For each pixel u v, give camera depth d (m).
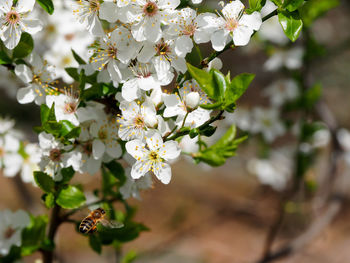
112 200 0.46
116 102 0.43
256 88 1.38
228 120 0.71
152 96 0.41
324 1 0.61
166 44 0.41
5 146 0.49
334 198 0.69
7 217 0.46
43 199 0.43
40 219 0.46
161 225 1.13
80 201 0.43
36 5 0.51
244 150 0.81
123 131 0.41
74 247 1.05
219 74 0.41
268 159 0.78
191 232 1.11
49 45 0.52
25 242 0.45
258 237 1.12
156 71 0.41
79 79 0.43
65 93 0.43
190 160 0.54
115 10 0.41
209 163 0.46
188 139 0.46
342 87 1.50
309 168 0.69
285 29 0.41
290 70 0.71
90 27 0.42
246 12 0.42
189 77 0.42
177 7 0.42
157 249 1.03
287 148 0.80
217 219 1.15
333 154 0.71
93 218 0.44
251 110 0.74
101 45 0.42
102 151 0.42
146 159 0.41
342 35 1.40
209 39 0.41
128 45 0.41
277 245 1.08
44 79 0.43
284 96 0.69
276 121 0.71
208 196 1.22
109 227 0.44
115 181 0.46
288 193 0.68
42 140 0.42
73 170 0.43
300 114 0.77
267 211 0.98
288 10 0.42
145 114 0.41
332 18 1.46
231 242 1.11
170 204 1.20
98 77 0.42
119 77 0.41
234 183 1.27
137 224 0.47
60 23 0.51
